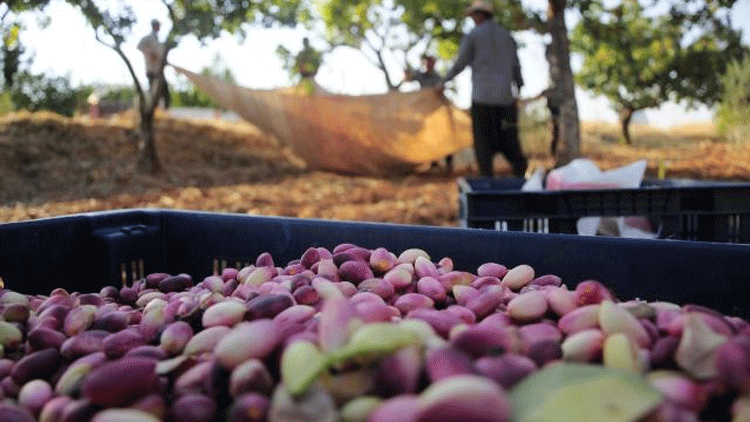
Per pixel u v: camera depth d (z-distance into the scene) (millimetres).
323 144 10203
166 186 10625
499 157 13906
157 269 2281
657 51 16703
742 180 9945
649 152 14414
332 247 2088
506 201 3092
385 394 895
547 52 9289
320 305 1370
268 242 2168
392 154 10227
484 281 1588
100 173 10969
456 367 878
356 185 10312
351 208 8062
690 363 984
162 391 1060
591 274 1789
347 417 867
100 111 18531
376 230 2031
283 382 898
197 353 1188
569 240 1812
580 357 1061
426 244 1971
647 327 1147
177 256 2299
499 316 1321
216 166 12328
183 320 1326
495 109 7797
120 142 12398
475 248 1917
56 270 2062
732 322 1190
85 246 2148
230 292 1656
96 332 1312
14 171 10641
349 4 14109
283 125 10000
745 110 13312
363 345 903
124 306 1641
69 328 1369
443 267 1774
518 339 1062
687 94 16906
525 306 1293
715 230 3051
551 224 3088
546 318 1310
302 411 859
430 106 9273
